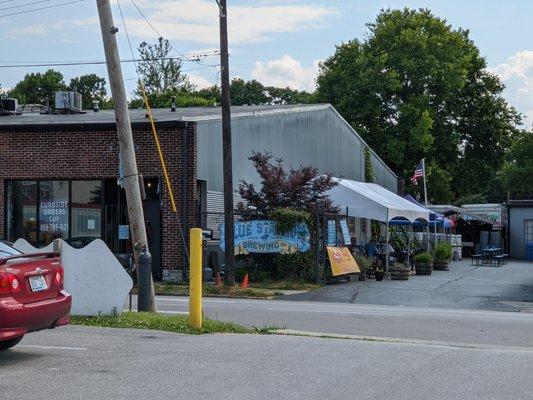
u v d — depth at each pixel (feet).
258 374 27.40
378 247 104.12
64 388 24.79
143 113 97.14
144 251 46.52
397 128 165.68
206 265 76.33
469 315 55.16
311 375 27.40
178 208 78.89
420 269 99.30
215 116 84.17
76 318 41.22
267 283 78.64
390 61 168.04
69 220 82.48
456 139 173.17
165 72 228.02
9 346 32.19
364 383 26.14
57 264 31.58
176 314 46.19
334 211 85.20
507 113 180.96
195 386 25.25
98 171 81.15
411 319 50.93
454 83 165.68
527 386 26.27
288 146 103.81
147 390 24.58
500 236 172.45
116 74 46.80
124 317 41.16
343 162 126.00
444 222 135.23
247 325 44.62
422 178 159.74
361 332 43.65
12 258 29.35
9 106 102.99
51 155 82.64
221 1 74.23
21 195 84.02
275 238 81.10
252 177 93.20
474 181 185.88
